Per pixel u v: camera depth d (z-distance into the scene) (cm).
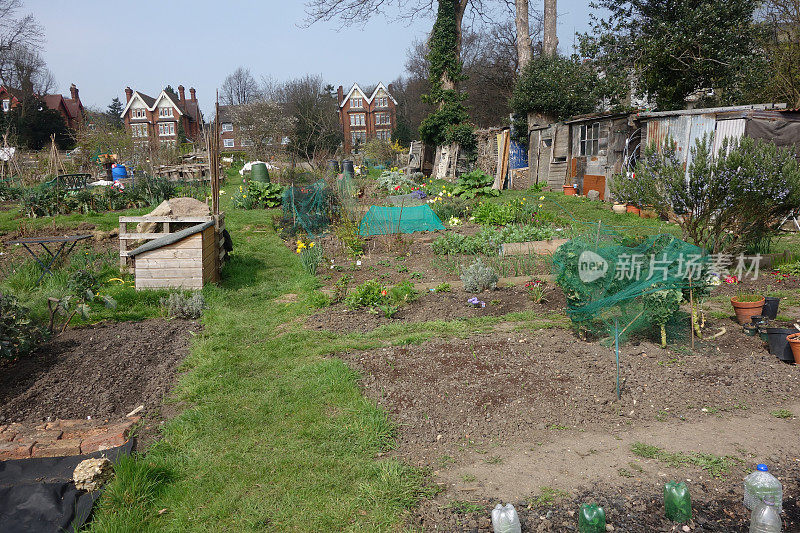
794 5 1831
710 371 501
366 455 384
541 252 1002
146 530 313
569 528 304
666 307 533
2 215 1459
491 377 497
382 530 307
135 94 6338
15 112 4647
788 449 377
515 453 385
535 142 2327
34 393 486
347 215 1283
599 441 397
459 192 1941
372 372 521
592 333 594
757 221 770
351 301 740
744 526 302
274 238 1294
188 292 791
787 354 527
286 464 373
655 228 1187
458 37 2608
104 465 354
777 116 1248
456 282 847
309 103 4259
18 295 779
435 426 421
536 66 2350
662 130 1449
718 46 1786
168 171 2423
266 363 560
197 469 372
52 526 310
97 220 1377
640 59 1912
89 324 684
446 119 2641
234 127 4359
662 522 307
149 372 540
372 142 4328
